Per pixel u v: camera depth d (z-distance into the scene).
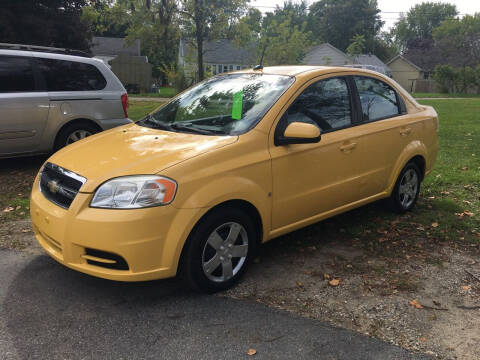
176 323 2.86
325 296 3.24
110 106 7.05
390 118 4.54
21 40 22.80
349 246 4.14
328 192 3.88
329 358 2.54
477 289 3.38
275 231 3.56
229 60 43.25
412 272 3.63
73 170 3.08
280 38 28.58
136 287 3.32
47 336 2.71
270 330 2.80
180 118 3.91
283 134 3.46
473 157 7.91
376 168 4.35
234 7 22.19
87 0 25.50
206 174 2.99
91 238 2.79
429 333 2.81
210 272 3.17
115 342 2.66
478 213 5.00
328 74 4.04
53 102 6.45
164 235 2.84
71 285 3.34
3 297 3.15
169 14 22.25
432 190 5.85
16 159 7.45
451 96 35.34
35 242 4.16
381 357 2.56
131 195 2.79
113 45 45.81
